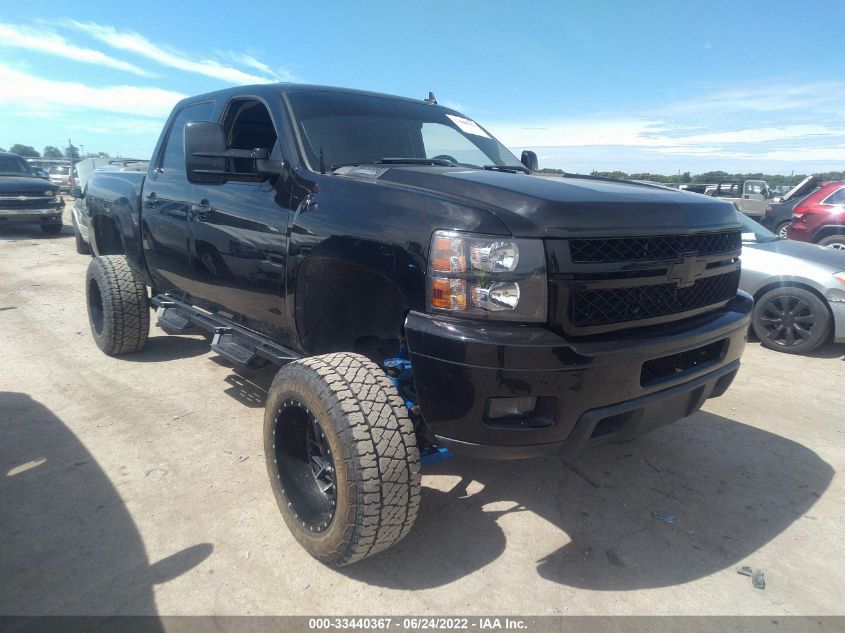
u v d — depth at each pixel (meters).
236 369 4.86
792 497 3.20
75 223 10.66
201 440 3.60
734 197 17.61
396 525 2.33
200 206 3.60
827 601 2.41
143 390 4.36
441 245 2.21
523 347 2.06
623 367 2.21
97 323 5.13
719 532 2.87
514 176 2.69
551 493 3.18
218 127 3.00
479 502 3.08
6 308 6.72
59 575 2.41
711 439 3.89
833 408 4.48
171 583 2.39
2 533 2.67
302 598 2.35
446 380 2.17
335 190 2.72
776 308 6.02
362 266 2.49
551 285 2.11
